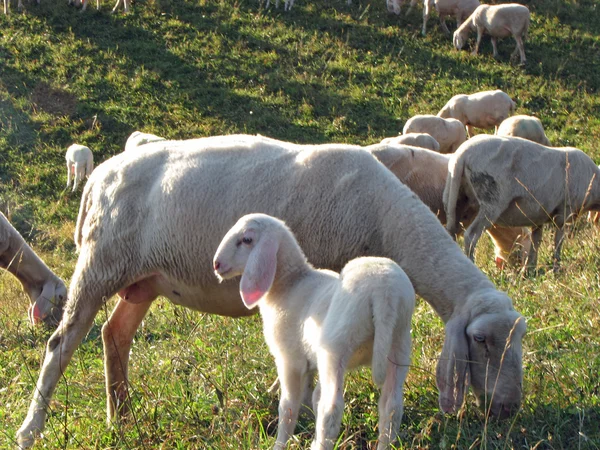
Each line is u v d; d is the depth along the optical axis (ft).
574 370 16.28
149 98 68.33
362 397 16.37
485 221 28.63
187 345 20.30
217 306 18.17
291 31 78.59
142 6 82.07
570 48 75.46
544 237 33.83
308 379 15.64
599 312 18.57
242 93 69.00
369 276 12.78
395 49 75.92
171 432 15.20
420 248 16.42
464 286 15.83
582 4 83.66
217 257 14.28
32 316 30.83
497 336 14.71
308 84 70.38
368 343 12.96
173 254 17.75
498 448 13.55
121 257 18.20
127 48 75.31
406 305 12.82
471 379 15.05
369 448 14.34
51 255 48.42
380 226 16.84
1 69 71.87
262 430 14.67
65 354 18.35
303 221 17.17
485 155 28.27
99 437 15.96
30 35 76.74
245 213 17.37
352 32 78.59
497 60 73.51
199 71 72.08
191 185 17.70
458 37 75.10
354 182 17.12
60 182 59.26
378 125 64.75
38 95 68.80
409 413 15.58
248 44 76.43
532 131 45.03
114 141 63.62
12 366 22.54
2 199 56.90
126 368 18.84
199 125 64.90
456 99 59.72
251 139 18.57
